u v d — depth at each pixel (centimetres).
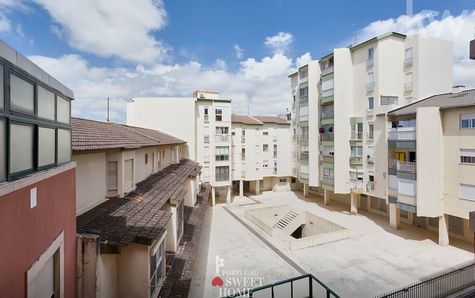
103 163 875
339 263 1562
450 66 2383
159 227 685
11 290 293
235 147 3531
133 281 627
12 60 305
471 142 1634
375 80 2372
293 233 2591
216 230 2228
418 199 1789
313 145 3081
